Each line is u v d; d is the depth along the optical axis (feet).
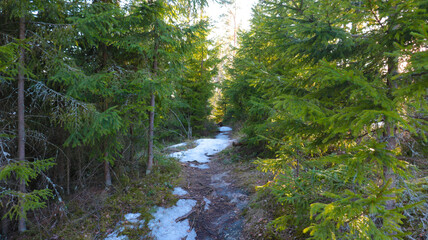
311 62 12.09
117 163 24.39
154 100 26.04
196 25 24.54
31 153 18.97
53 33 14.88
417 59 5.08
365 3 7.46
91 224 16.97
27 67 14.90
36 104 18.01
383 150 5.96
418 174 14.21
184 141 56.85
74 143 15.79
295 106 7.37
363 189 10.01
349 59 10.98
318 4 11.41
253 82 11.76
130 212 18.70
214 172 31.32
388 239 5.19
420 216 10.80
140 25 22.22
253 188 22.61
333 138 9.90
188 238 16.40
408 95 5.73
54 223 16.48
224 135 72.23
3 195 12.24
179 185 24.48
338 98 9.25
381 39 8.68
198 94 60.75
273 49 14.58
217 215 19.40
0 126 15.46
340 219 6.19
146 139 25.71
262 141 32.60
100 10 17.30
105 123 16.49
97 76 16.37
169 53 23.86
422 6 7.48
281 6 12.48
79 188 21.33
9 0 12.84
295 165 15.87
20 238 15.21
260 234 15.10
